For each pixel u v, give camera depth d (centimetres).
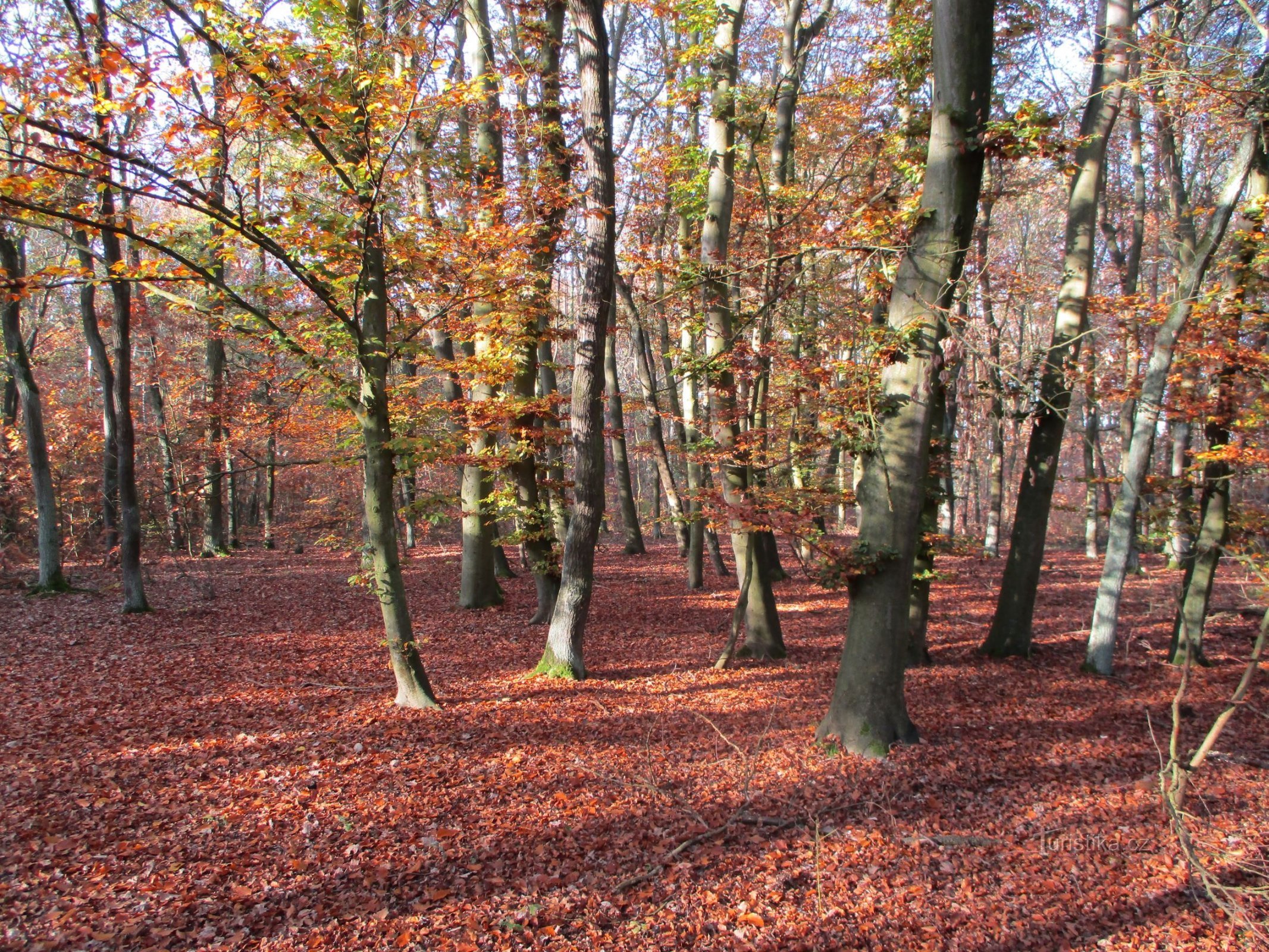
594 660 1102
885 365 737
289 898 469
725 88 1106
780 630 1203
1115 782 690
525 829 570
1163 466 2230
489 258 861
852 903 492
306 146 838
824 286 1124
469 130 1295
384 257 808
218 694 850
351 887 484
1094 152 1084
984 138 664
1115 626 1058
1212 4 1285
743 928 462
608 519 3038
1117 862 552
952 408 1816
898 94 1156
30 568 1764
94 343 1564
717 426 1095
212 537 2159
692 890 499
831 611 1499
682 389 1698
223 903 460
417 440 820
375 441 791
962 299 753
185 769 644
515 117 1176
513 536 1205
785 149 1327
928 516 1099
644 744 756
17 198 560
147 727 736
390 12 746
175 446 2028
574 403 977
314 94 611
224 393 1543
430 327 1292
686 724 823
